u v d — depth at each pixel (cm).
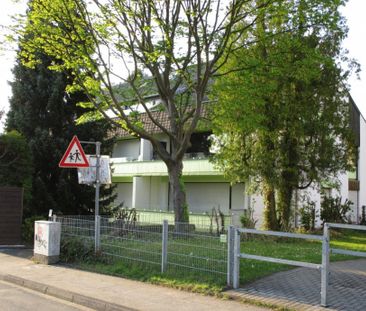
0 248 1460
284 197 1853
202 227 1630
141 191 2995
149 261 1012
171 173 1491
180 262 944
